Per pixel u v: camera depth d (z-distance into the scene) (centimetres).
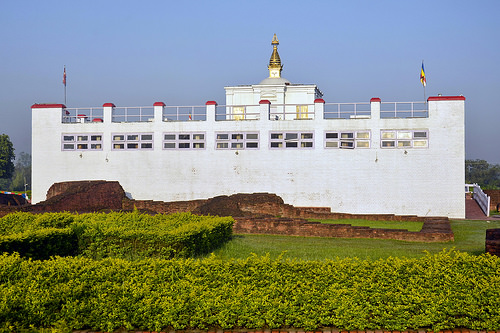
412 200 3447
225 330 1012
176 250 1580
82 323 1009
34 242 1462
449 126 3425
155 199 3800
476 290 1021
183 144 3784
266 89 4362
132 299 1023
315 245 1970
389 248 1898
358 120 3531
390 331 1000
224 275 1099
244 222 2391
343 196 3541
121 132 3869
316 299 1026
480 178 12038
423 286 1053
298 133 3622
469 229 2653
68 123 3934
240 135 3703
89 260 1179
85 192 3269
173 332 1009
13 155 9038
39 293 1016
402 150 3472
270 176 3650
